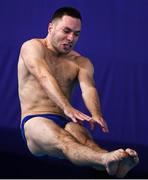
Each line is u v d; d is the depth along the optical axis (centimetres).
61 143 780
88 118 735
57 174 1300
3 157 1292
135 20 1338
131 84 1312
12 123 1268
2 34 1277
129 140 1307
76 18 864
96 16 1324
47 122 834
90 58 1298
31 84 899
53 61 898
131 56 1315
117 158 672
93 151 727
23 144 1284
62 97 772
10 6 1299
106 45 1310
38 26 1295
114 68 1305
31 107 890
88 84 910
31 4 1304
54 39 881
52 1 1308
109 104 1302
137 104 1314
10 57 1269
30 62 845
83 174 1293
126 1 1344
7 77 1268
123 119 1308
